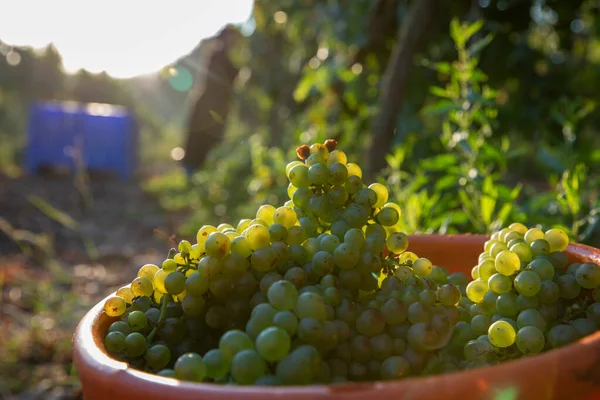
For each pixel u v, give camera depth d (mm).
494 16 3639
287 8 6070
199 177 7766
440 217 1850
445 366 772
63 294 4812
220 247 791
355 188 897
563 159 2152
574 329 838
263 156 5309
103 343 797
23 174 15695
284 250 819
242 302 792
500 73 3740
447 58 3617
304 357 646
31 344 3875
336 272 819
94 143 15422
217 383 706
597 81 4215
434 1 2885
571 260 1025
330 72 4219
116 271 5758
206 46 7121
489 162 2117
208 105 7004
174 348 825
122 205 10438
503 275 913
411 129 3496
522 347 811
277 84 6914
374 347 738
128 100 27484
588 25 4598
